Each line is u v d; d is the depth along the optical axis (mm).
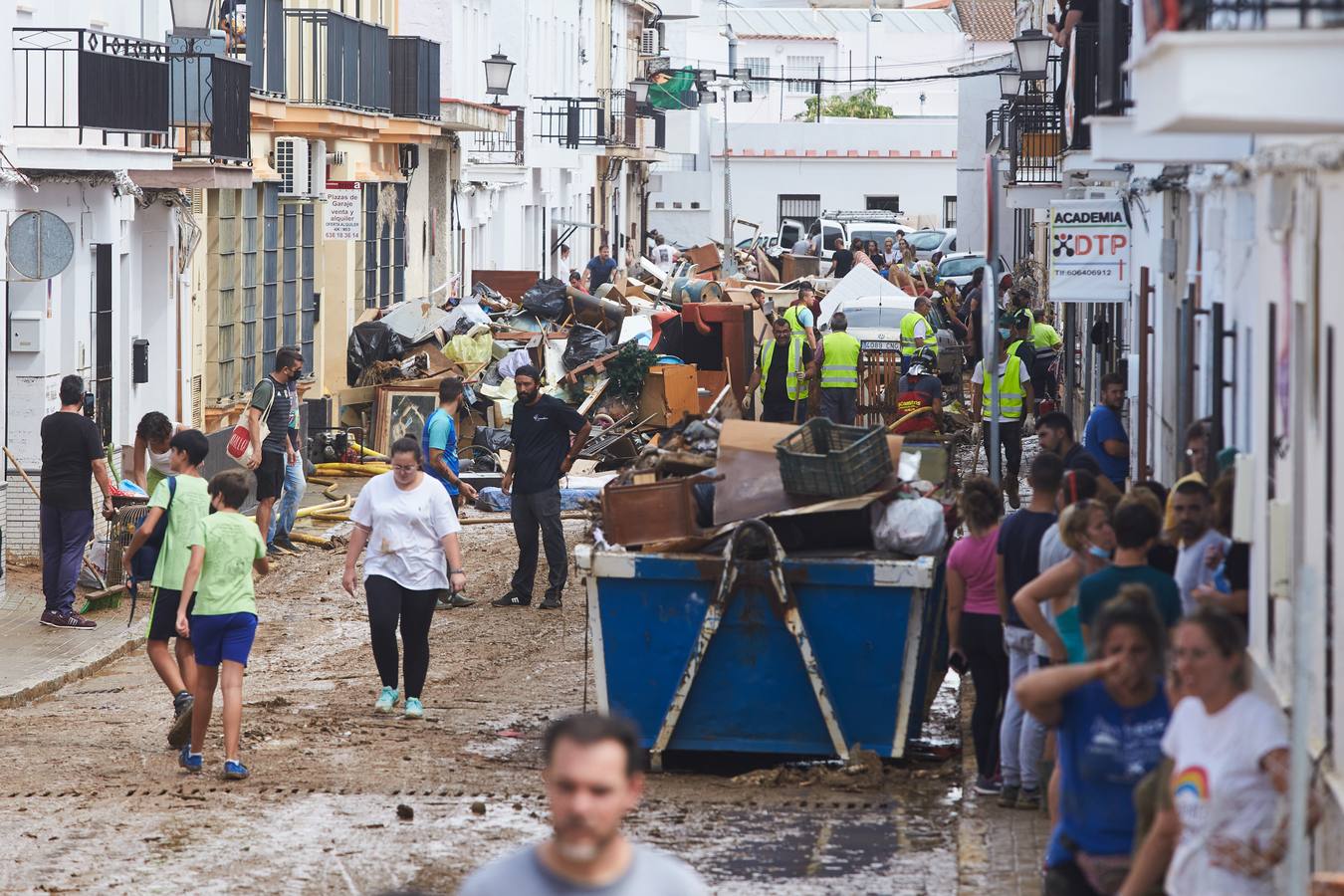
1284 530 23188
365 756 35781
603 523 34906
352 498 71812
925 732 37625
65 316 57969
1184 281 41406
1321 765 20953
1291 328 23078
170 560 36656
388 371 85875
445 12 120750
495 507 68562
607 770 13250
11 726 38312
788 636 33906
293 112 86000
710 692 34250
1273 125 19062
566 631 49000
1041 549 29125
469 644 47250
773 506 34594
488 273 114875
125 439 65250
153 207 68188
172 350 69750
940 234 187500
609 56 188250
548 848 13500
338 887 27312
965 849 28375
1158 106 19938
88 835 29891
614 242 191750
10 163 52531
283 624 50219
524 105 141750
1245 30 18469
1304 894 15820
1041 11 99625
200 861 28516
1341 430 20078
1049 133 71750
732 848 29281
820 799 32375
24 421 56406
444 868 28328
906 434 41344
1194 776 17156
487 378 85625
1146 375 50375
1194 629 17188
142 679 43969
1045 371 83000
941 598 35719
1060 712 19734
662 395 83812
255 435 58562
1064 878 20031
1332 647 20812
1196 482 27266
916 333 88500
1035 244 119562
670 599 34094
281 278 86062
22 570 56125
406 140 102938
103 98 56844
